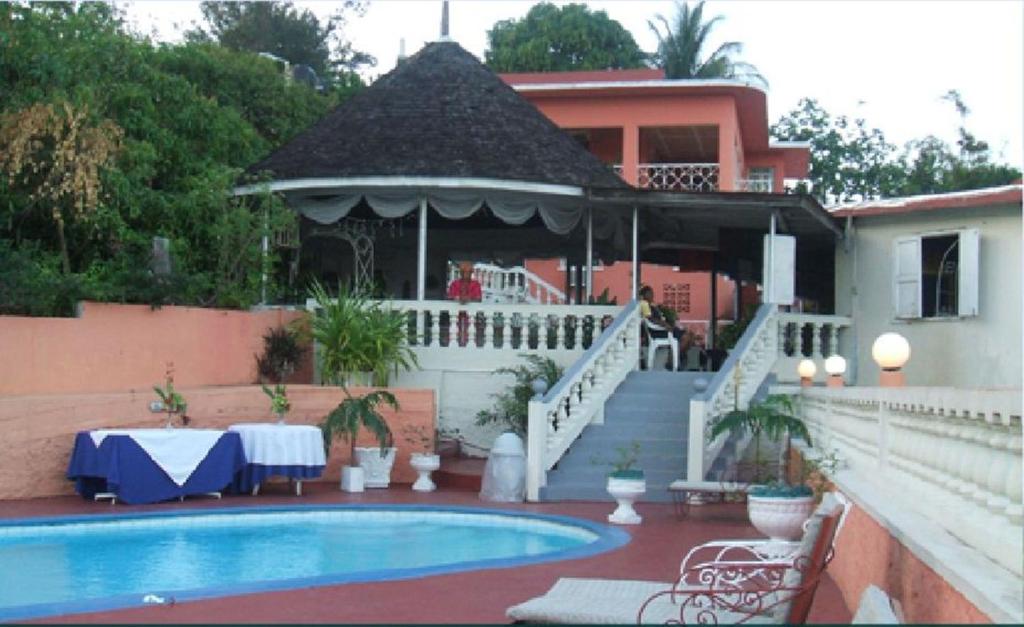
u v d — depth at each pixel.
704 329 35.31
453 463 19.47
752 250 24.42
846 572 9.47
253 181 21.56
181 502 15.96
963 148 52.50
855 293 21.84
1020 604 4.52
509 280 31.62
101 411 16.72
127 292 18.45
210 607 8.61
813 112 55.28
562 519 14.62
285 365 20.70
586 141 36.97
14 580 10.88
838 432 12.79
